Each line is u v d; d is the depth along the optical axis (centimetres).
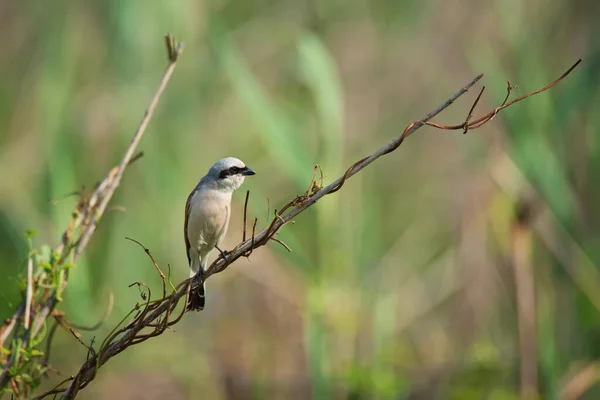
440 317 1364
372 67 1567
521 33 1170
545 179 1076
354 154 1505
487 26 1530
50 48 1263
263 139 1040
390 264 1353
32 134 1432
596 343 1180
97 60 1415
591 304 1190
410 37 1588
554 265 1202
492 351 1234
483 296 1319
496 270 1308
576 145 1250
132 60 1321
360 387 1101
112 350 634
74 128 1319
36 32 1539
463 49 1547
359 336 1192
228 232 1388
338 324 1123
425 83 1566
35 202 1346
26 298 673
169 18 1322
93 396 1234
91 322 1080
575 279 1138
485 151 1364
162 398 1251
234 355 1335
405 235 1454
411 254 1432
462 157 1486
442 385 1205
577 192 1239
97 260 1280
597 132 1209
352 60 1562
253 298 1406
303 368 1306
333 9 1567
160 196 1306
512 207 1134
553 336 1122
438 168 1518
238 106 1421
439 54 1565
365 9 1583
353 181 1263
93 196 724
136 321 645
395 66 1574
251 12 1545
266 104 1023
